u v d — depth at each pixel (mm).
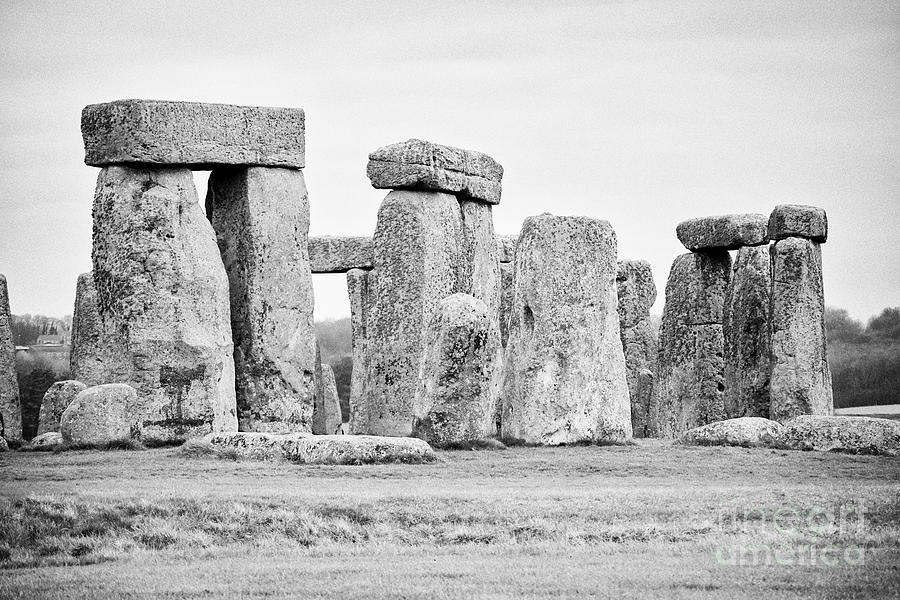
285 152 56969
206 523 38875
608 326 53594
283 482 43250
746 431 52375
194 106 54688
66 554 37438
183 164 54500
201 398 53344
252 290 56312
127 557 37156
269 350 56406
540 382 52219
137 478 44031
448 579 34625
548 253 52719
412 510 39469
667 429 67188
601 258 53500
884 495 41312
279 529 38656
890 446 50656
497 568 35531
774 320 61531
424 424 49750
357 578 34812
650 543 37656
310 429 57281
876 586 34031
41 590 34375
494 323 50469
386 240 59000
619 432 53469
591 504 40125
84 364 60656
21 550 37562
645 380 70750
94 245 53781
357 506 39625
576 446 52031
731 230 65500
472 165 61250
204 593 33938
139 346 52812
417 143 59000
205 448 48344
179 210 54125
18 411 62719
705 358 66938
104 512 39062
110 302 53375
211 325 54062
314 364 57625
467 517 39188
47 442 52469
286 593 33844
